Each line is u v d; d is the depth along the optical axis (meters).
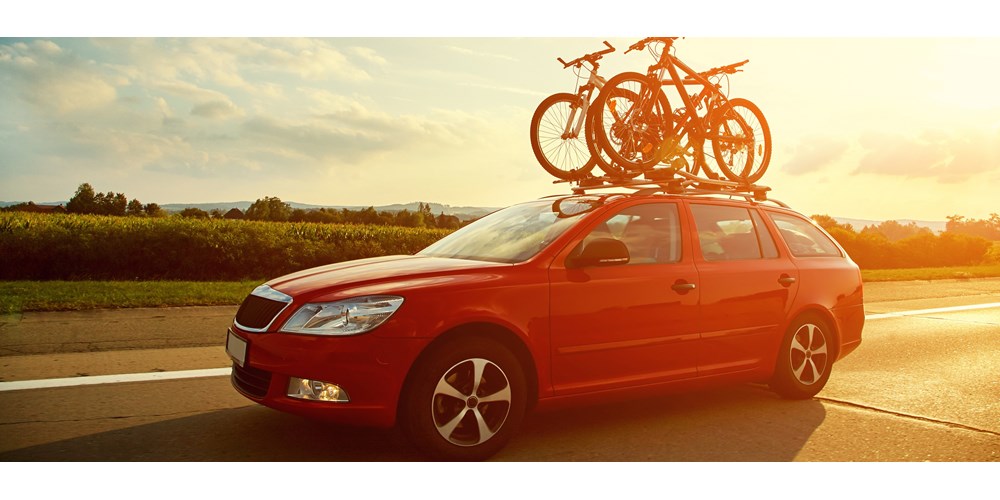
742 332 5.51
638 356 4.93
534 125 7.27
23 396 5.52
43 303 10.07
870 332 9.95
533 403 4.56
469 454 4.24
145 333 8.30
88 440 4.52
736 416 5.43
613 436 4.87
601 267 4.84
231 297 11.52
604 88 6.77
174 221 20.02
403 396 4.10
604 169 6.70
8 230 17.56
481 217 5.96
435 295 4.18
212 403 5.43
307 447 4.46
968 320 11.27
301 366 4.00
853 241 36.00
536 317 4.49
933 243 38.09
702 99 7.83
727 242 5.65
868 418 5.43
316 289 4.21
